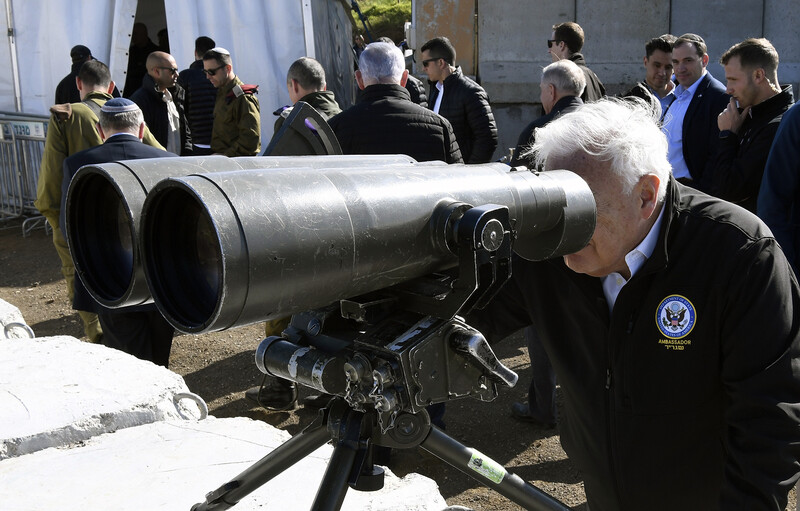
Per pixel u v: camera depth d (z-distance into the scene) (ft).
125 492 6.96
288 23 28.48
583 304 5.38
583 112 4.87
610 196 4.70
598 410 5.54
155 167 3.57
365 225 3.24
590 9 27.40
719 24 27.55
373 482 4.00
